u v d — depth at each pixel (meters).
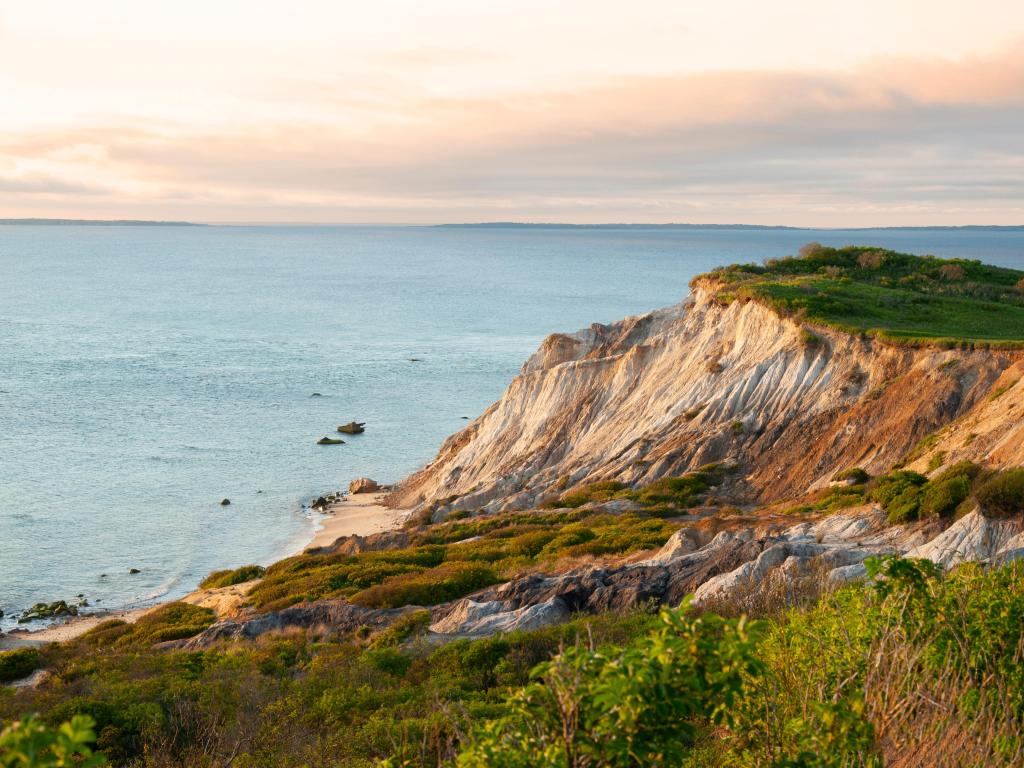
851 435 47.78
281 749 16.92
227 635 32.84
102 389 111.69
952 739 7.37
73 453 83.38
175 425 95.44
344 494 74.62
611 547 38.75
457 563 40.31
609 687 5.80
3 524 64.06
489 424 73.94
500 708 17.75
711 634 6.40
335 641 30.25
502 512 55.94
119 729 18.67
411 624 30.36
